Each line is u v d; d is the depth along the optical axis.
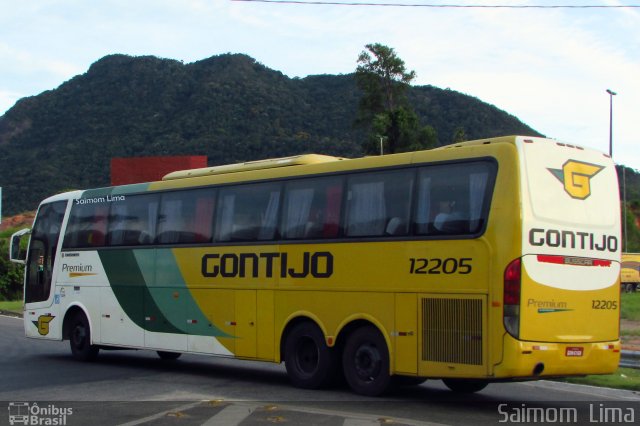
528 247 9.20
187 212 13.76
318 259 11.40
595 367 9.74
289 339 11.78
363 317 10.70
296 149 84.00
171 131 93.00
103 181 84.25
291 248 11.82
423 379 11.19
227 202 13.04
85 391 11.53
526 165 9.41
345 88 101.88
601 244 10.03
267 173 12.48
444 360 9.68
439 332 9.76
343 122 91.75
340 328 11.00
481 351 9.30
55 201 17.06
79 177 86.81
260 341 12.16
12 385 12.25
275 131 89.69
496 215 9.34
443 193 10.01
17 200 83.44
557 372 9.34
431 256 9.95
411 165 10.47
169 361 16.36
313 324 11.46
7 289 43.62
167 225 14.10
